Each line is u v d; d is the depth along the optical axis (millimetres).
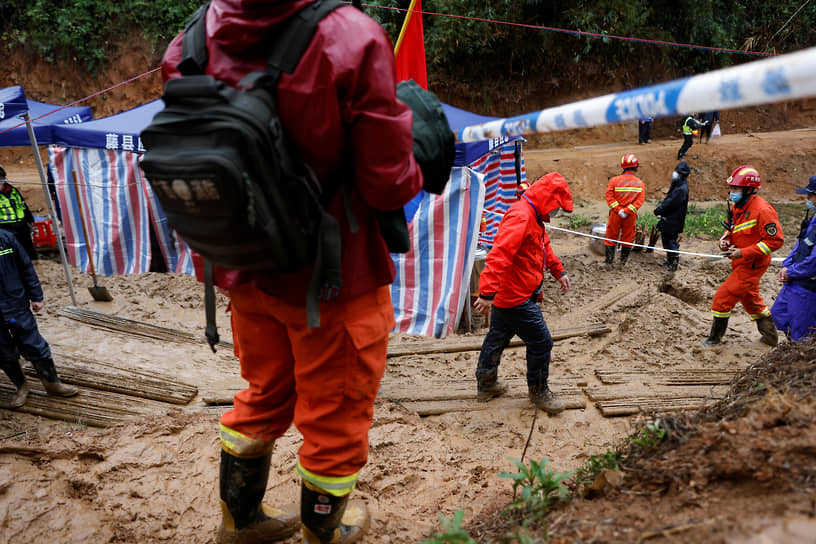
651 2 25203
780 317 6402
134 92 22812
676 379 6070
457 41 21922
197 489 3650
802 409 2080
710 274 10906
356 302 2363
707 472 1962
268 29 1912
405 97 2436
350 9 1997
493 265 4965
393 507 3682
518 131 2029
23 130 8320
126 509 3430
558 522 2109
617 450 2697
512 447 4895
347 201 2146
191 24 2172
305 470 2543
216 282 2363
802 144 21828
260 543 2971
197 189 1812
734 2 26500
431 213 7324
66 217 9438
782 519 1549
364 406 2496
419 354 7082
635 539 1743
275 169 1872
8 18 22359
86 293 9211
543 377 5441
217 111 1817
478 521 3027
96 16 22422
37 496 3408
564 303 9297
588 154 21656
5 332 5309
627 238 11336
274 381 2619
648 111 1343
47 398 5566
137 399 5676
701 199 20094
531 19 23172
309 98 1896
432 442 4562
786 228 15070
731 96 1098
